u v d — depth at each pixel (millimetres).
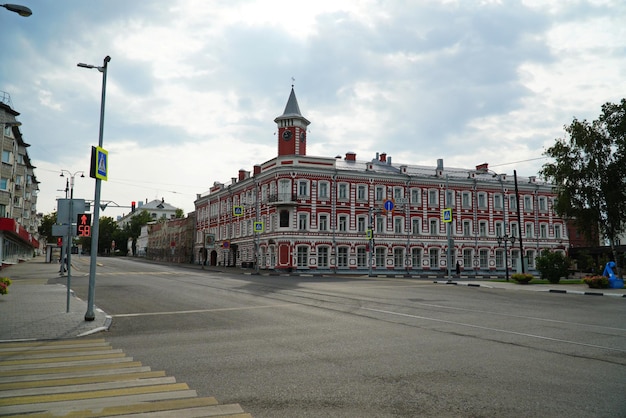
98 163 12711
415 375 7262
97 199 12914
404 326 12242
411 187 56344
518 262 40500
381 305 17281
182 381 6848
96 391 6328
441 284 32531
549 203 64062
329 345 9602
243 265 57906
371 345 9617
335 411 5582
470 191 59375
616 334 11227
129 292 22141
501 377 7184
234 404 5805
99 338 10539
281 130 55406
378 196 55000
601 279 27719
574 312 15883
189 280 31625
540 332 11453
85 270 44531
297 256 50406
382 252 54250
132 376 7133
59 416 5332
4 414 5375
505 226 60719
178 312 15039
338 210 52781
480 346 9602
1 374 7246
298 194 51219
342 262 52656
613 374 7395
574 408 5770
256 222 47688
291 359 8312
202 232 75375
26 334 10836
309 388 6516
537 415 5527
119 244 133625
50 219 120250
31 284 26453
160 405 5742
